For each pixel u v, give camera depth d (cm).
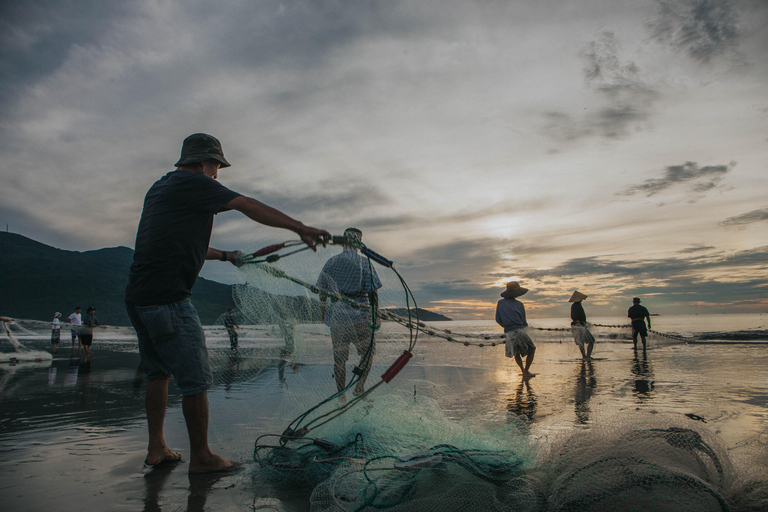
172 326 259
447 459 207
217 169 302
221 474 255
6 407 496
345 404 299
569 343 1231
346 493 204
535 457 226
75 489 228
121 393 601
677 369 823
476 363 868
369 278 335
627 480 173
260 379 313
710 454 207
